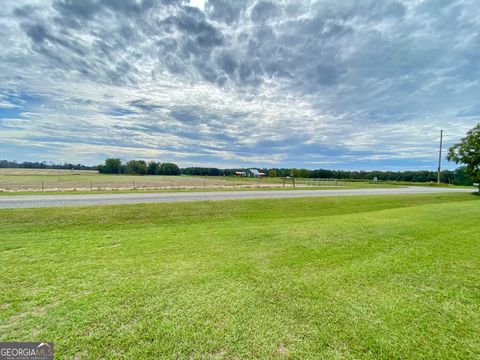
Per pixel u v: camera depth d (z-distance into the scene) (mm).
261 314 2619
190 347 2115
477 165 23688
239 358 2004
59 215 9227
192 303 2824
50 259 4332
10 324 2395
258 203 13891
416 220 8055
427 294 3104
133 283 3330
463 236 5984
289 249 4977
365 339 2240
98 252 4781
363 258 4430
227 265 4066
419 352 2088
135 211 10414
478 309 2768
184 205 12211
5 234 6672
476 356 2043
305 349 2109
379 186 36156
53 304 2762
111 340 2184
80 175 63094
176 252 4789
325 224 7508
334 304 2842
